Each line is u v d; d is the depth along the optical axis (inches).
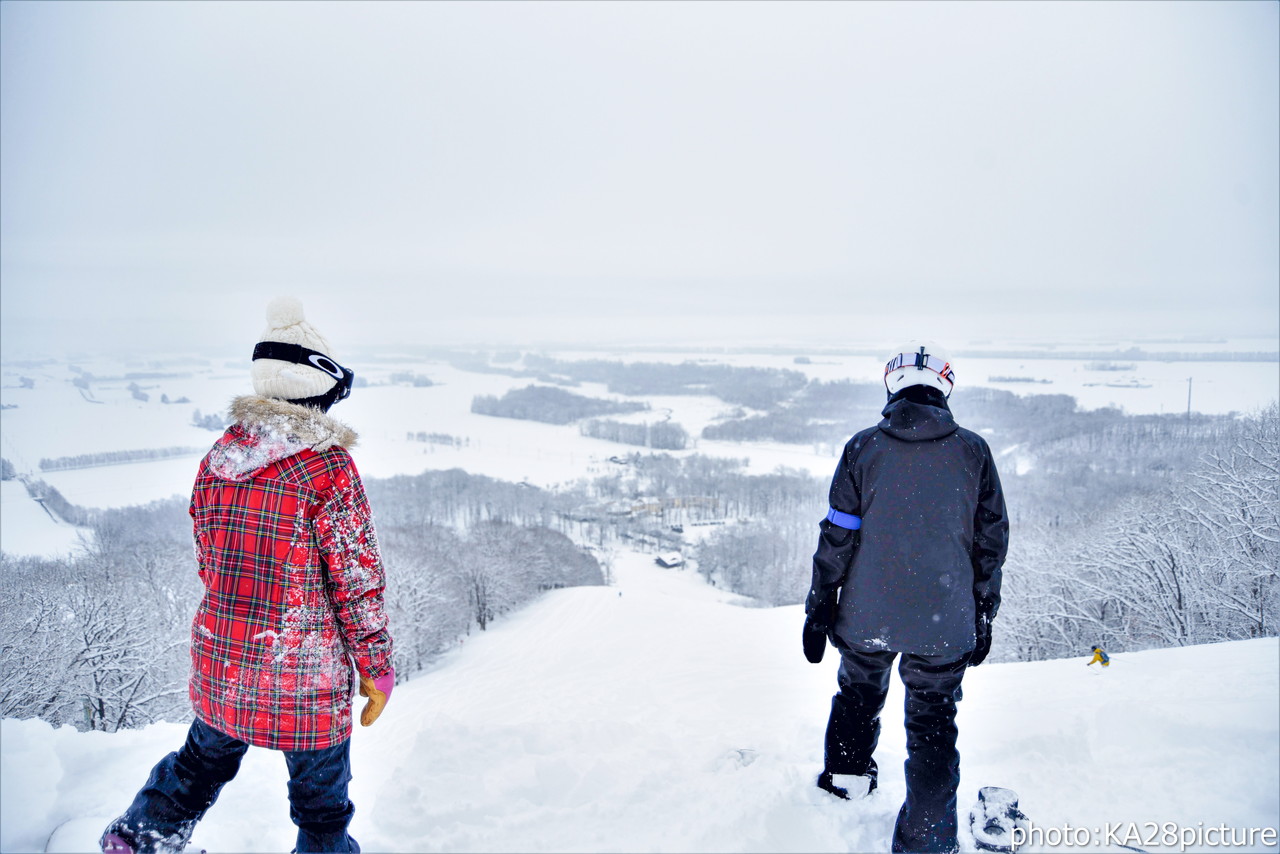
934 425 92.8
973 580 94.5
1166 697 148.1
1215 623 657.0
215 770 78.7
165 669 665.0
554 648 1221.1
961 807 99.7
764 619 1239.5
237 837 89.4
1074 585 781.3
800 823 93.8
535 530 2487.7
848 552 97.4
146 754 109.8
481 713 412.2
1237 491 647.1
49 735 108.8
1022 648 794.2
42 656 496.1
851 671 100.0
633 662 818.8
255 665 72.1
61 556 918.4
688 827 95.2
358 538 74.7
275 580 71.9
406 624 1263.5
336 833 79.4
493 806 101.5
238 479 71.7
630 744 126.3
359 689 79.2
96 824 89.7
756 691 255.0
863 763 102.3
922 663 91.0
